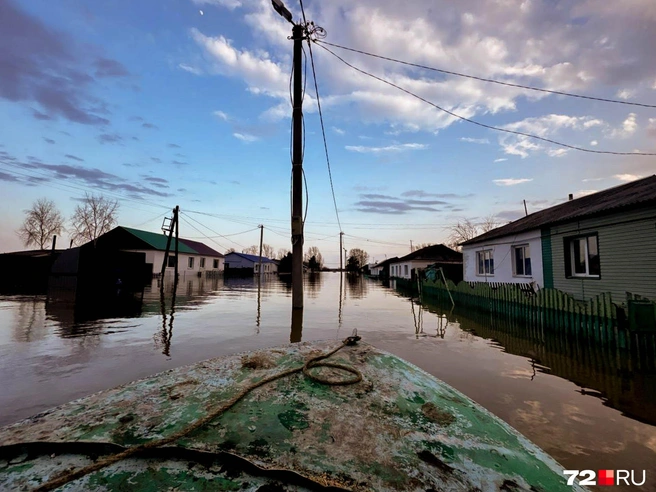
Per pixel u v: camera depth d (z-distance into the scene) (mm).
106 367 3961
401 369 2115
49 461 1179
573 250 8766
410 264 23766
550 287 9258
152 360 4246
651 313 4816
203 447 1203
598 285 7707
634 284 6879
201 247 34719
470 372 4180
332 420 1449
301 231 7219
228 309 9305
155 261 24234
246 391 1629
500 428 1621
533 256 10070
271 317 7859
